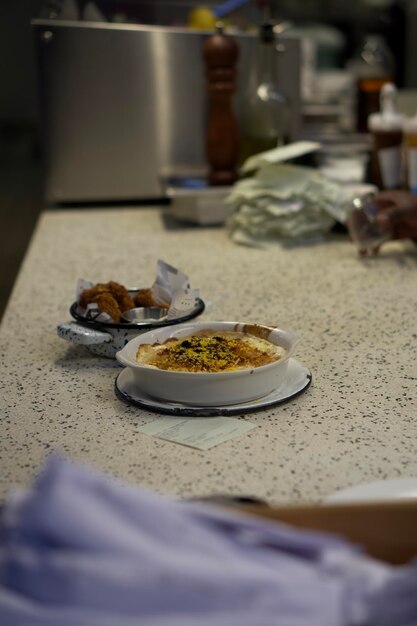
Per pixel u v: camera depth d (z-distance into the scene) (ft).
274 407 2.65
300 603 1.20
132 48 6.66
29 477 2.22
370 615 1.23
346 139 7.02
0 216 11.64
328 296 4.06
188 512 1.36
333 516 1.54
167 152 6.98
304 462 2.26
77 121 6.73
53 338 3.53
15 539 1.23
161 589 1.18
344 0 10.43
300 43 7.09
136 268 4.82
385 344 3.30
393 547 1.54
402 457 2.28
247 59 6.88
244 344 2.81
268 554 1.30
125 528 1.25
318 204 5.29
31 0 12.53
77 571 1.18
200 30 6.78
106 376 3.03
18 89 12.82
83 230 6.03
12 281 10.37
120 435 2.48
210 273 4.62
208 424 2.53
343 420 2.54
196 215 6.01
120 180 6.96
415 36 9.62
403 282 4.29
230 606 1.18
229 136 5.99
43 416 2.66
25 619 1.16
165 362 2.71
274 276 4.51
